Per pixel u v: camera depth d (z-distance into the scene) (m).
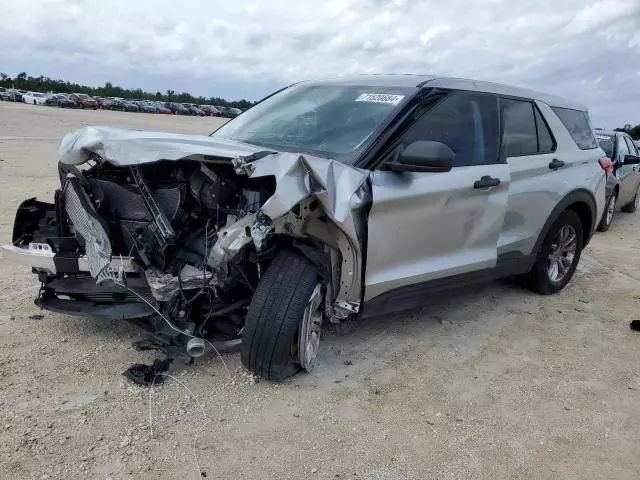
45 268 3.38
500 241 4.52
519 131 4.79
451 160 3.34
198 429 2.88
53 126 26.78
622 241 8.83
